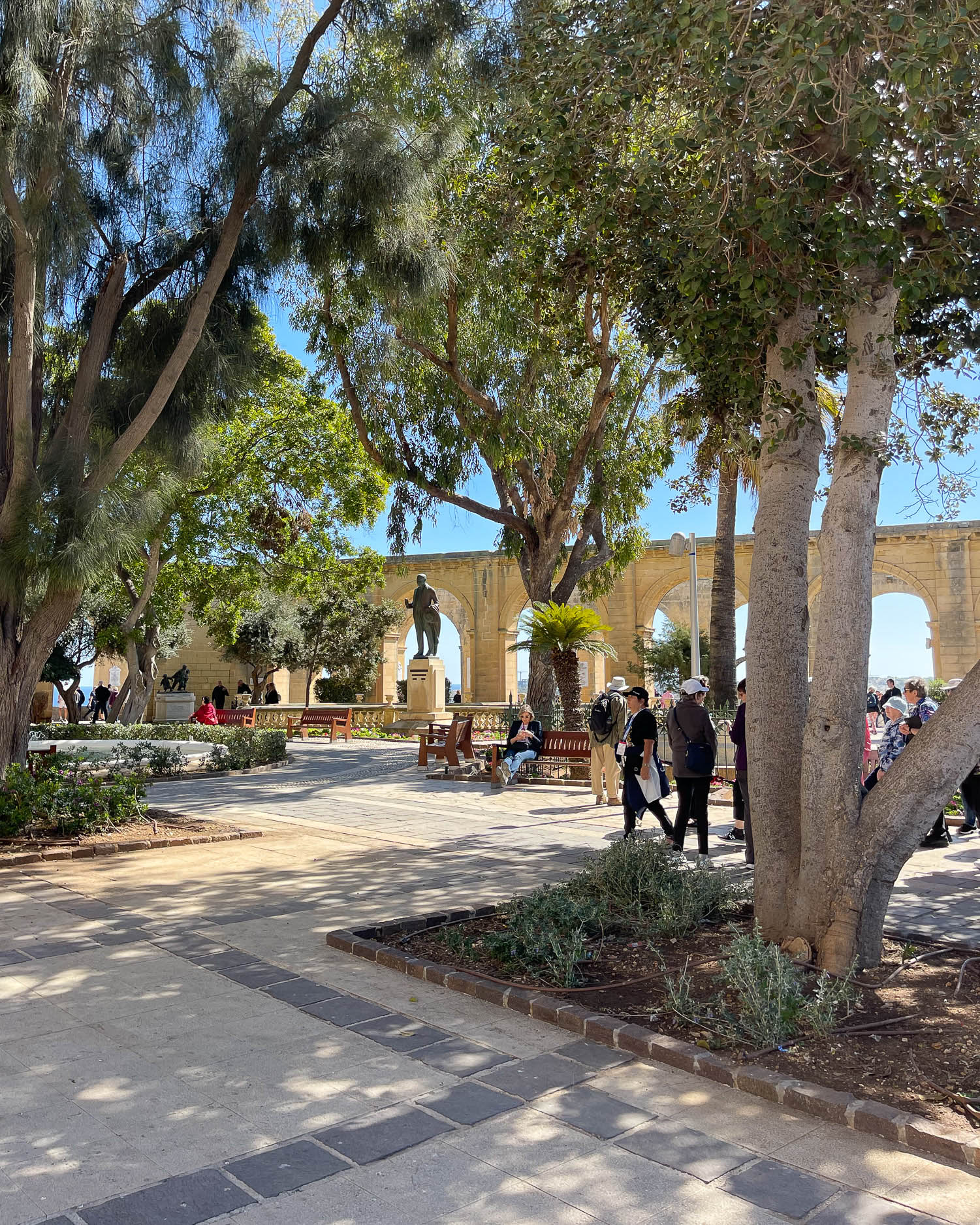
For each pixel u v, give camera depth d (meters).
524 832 10.02
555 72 6.75
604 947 5.37
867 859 4.87
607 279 8.98
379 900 6.75
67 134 8.94
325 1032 4.20
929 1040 4.00
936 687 27.22
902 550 32.34
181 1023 4.30
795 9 4.79
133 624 21.95
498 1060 3.89
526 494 18.66
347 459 22.59
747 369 6.57
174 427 11.00
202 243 11.02
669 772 14.13
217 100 10.24
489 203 11.44
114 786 9.81
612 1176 2.96
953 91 5.01
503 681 38.00
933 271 5.45
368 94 11.15
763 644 5.39
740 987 4.23
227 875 7.64
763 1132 3.27
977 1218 2.72
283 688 40.84
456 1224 2.70
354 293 14.26
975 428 7.94
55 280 9.62
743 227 5.93
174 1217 2.71
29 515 8.52
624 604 36.12
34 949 5.48
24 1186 2.88
